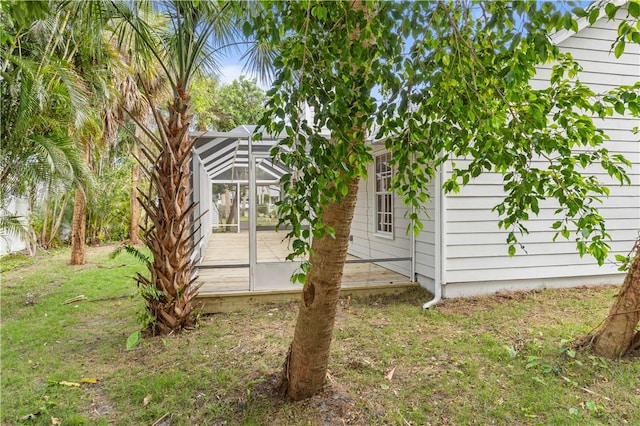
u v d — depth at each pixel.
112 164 12.71
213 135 5.32
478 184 5.46
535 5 1.28
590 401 2.70
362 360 3.39
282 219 1.60
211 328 4.45
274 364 3.36
